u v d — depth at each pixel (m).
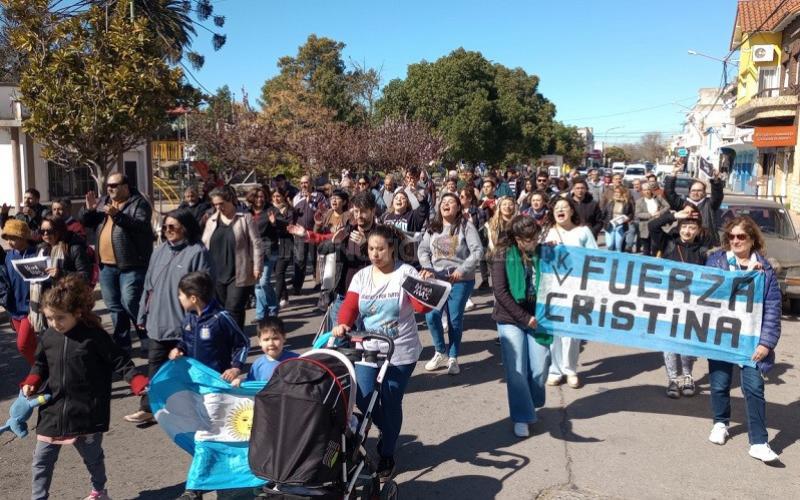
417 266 7.51
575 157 83.75
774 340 5.21
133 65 11.38
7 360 8.09
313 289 12.22
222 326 5.25
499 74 62.53
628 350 8.48
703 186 8.90
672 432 5.83
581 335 5.73
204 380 4.29
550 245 5.78
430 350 8.37
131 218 7.09
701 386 7.08
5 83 21.83
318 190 14.09
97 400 4.32
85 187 23.78
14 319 7.05
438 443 5.63
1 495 4.79
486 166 46.41
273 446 3.50
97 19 11.87
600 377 7.39
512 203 8.34
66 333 4.25
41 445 4.26
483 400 6.63
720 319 5.46
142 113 11.64
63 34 11.45
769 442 5.64
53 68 11.16
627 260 5.68
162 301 6.04
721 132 45.66
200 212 10.64
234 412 4.20
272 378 3.72
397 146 29.38
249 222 7.39
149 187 25.94
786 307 10.96
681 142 74.69
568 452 5.44
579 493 4.75
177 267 6.08
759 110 26.34
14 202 21.88
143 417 6.10
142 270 7.27
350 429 3.87
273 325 5.04
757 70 30.94
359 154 28.98
